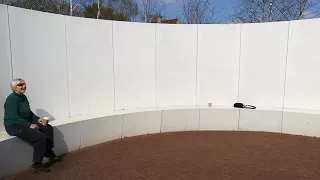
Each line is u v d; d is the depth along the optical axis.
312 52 6.27
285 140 5.75
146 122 6.34
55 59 5.45
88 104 6.11
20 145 4.03
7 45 4.59
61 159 4.61
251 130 6.57
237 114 6.60
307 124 6.02
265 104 6.85
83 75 5.98
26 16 4.90
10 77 4.65
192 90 7.16
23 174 3.93
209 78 7.13
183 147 5.34
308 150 5.07
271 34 6.66
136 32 6.71
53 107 5.46
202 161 4.55
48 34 5.31
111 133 5.80
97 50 6.20
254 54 6.84
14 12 4.70
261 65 6.80
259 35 6.77
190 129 6.69
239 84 7.02
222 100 7.14
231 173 4.02
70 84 5.76
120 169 4.19
